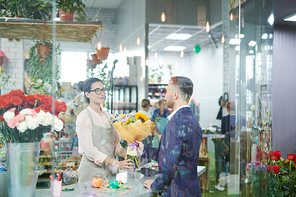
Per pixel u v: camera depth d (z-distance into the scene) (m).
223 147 2.20
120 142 1.91
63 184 1.79
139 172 1.90
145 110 1.98
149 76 2.03
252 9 2.35
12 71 1.76
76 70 1.89
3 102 1.57
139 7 2.04
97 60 1.94
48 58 1.82
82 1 1.92
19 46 1.79
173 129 1.97
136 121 1.93
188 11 2.17
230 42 2.26
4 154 1.67
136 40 2.05
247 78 2.30
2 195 1.65
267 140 2.41
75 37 1.91
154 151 1.93
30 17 1.82
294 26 5.49
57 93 1.82
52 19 1.86
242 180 2.27
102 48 1.95
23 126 1.57
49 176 1.76
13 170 1.59
